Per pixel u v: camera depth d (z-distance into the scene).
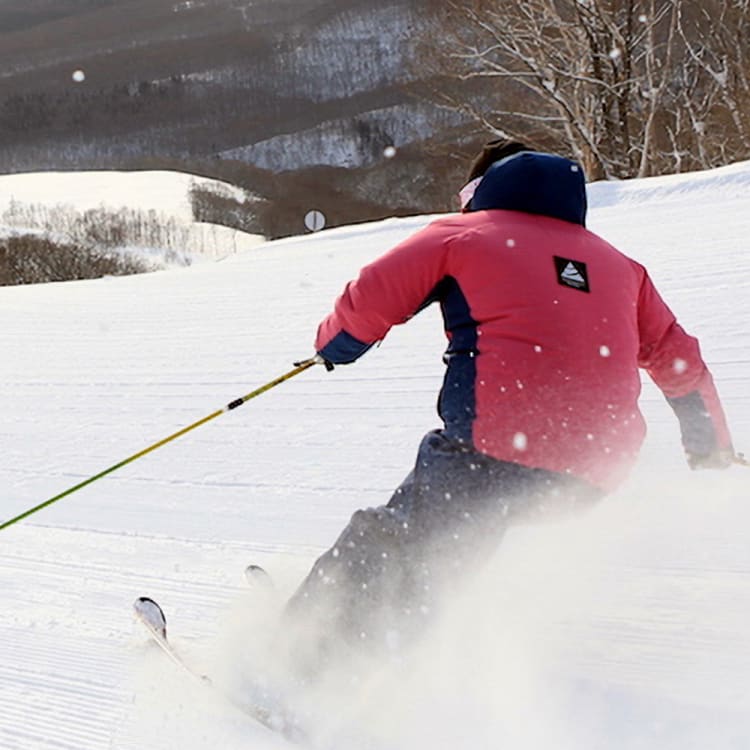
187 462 21.58
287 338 35.25
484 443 8.92
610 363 9.09
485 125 109.00
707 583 11.50
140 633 12.60
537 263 9.18
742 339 23.08
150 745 9.62
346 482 18.44
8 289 67.12
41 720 10.58
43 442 26.06
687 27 105.38
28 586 15.24
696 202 49.38
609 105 109.88
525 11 107.31
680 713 8.79
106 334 42.47
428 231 9.63
